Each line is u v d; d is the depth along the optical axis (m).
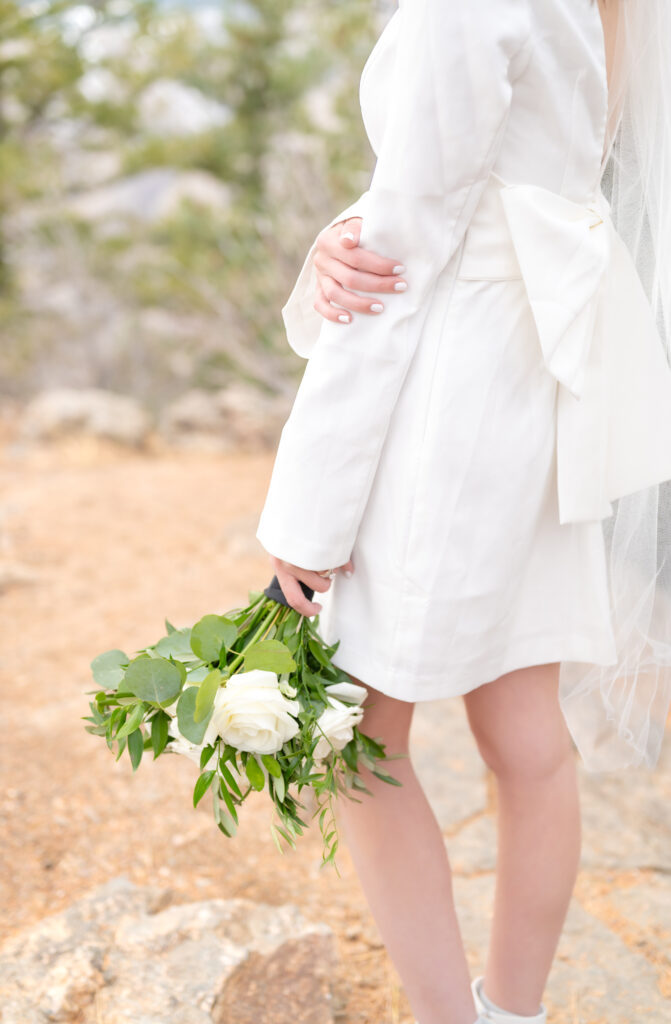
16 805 2.25
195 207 10.11
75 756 2.47
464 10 1.02
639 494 1.38
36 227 10.34
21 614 3.47
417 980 1.37
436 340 1.15
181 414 7.70
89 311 10.21
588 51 1.11
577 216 1.17
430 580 1.17
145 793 2.33
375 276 1.12
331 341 1.14
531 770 1.34
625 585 1.41
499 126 1.06
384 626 1.21
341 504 1.16
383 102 1.17
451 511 1.17
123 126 11.16
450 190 1.08
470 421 1.16
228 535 4.39
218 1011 1.54
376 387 1.14
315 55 10.02
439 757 2.50
